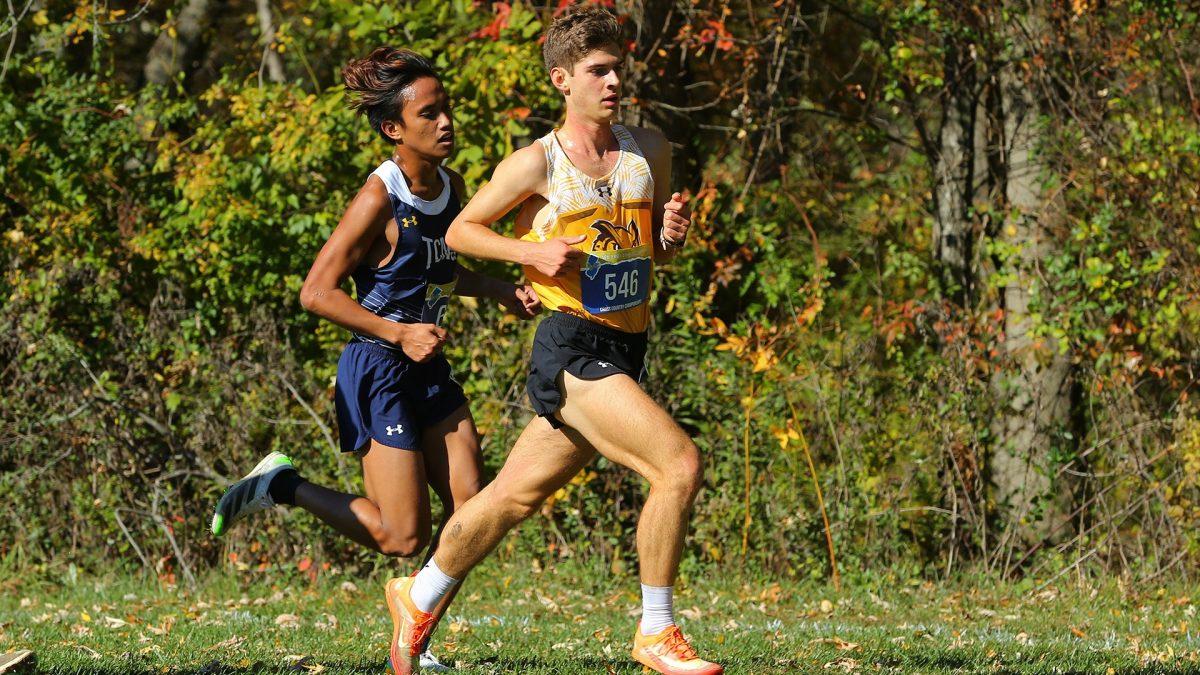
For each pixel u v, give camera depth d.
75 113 34.47
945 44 35.69
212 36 49.19
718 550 28.97
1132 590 27.70
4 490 29.05
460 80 31.78
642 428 12.84
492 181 13.33
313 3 38.00
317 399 29.48
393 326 14.74
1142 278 30.81
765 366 28.39
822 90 42.66
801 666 16.98
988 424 30.12
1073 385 32.12
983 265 34.56
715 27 33.59
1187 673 17.31
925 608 26.33
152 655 18.05
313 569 28.50
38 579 28.58
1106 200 31.81
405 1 36.00
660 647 13.18
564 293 13.23
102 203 34.94
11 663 15.30
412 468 15.12
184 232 33.06
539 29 32.81
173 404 28.97
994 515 30.20
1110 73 34.22
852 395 29.59
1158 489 28.72
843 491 29.05
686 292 30.53
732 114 35.09
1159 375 30.30
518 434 29.12
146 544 29.30
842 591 28.12
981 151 36.03
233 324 30.67
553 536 29.44
